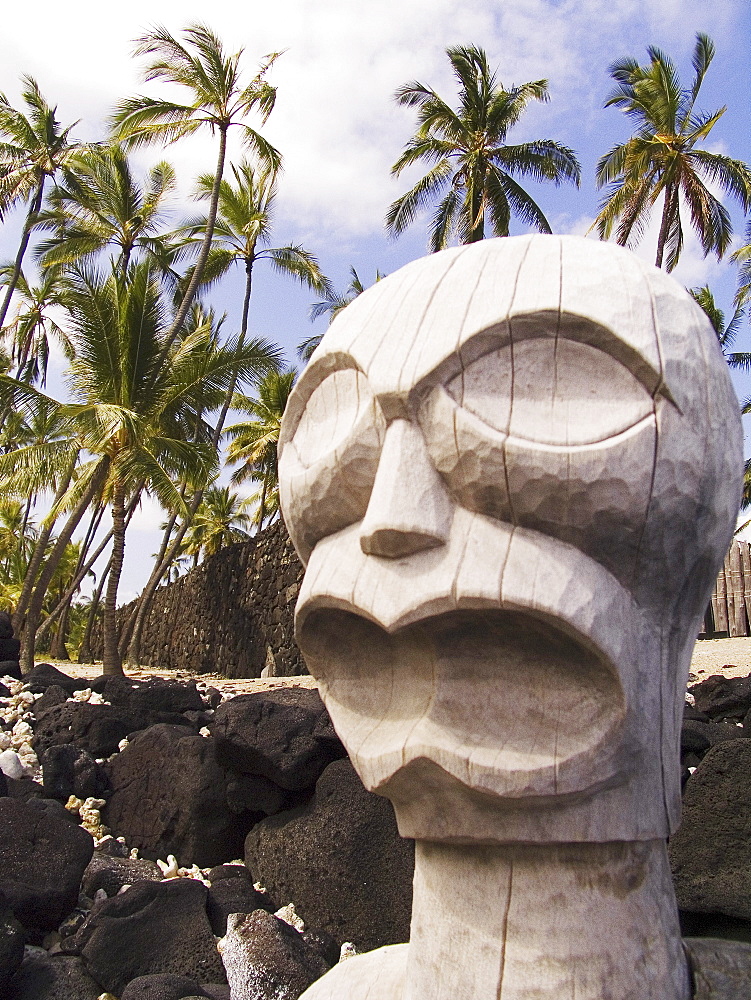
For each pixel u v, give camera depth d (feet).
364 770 4.32
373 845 9.04
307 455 4.93
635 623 4.14
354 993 5.07
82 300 34.17
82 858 9.44
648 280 4.36
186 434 39.83
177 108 40.86
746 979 4.47
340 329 4.85
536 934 4.11
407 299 4.53
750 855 7.75
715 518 4.37
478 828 4.12
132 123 40.55
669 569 4.23
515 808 4.02
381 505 4.11
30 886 8.98
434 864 4.46
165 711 14.96
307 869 9.35
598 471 3.97
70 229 48.49
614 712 3.96
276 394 54.03
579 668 4.03
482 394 4.18
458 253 4.61
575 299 4.15
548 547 4.01
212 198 41.86
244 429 55.93
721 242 42.63
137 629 52.70
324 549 4.61
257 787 10.43
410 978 4.52
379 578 4.15
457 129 43.88
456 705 4.16
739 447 4.57
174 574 90.53
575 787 3.93
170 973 8.25
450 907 4.33
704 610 4.70
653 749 4.21
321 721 10.31
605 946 4.09
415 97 43.75
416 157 44.70
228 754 10.41
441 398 4.17
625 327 4.11
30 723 15.30
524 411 4.13
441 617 4.04
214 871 10.27
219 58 40.40
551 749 3.99
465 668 4.18
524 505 4.01
